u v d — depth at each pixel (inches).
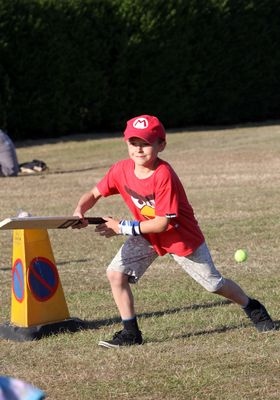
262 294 478.6
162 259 584.7
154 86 1768.0
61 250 636.1
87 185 1019.3
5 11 1545.3
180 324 419.8
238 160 1223.5
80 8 1631.4
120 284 376.8
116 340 381.4
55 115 1663.4
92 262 590.6
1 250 649.0
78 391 323.6
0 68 1568.7
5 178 1123.9
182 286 504.1
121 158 1373.0
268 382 327.9
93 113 1713.8
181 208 366.0
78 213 376.2
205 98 1855.3
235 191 911.0
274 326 399.5
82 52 1656.0
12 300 416.2
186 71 1801.2
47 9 1592.0
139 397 316.2
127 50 1702.8
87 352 376.2
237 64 1881.2
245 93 1916.8
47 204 868.0
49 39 1604.3
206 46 1818.4
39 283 409.7
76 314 446.3
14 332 403.9
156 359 359.3
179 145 1496.1
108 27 1679.4
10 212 822.5
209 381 330.0
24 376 343.9
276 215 751.7
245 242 639.8
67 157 1418.6
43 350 382.0
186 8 1760.6
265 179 1000.9
